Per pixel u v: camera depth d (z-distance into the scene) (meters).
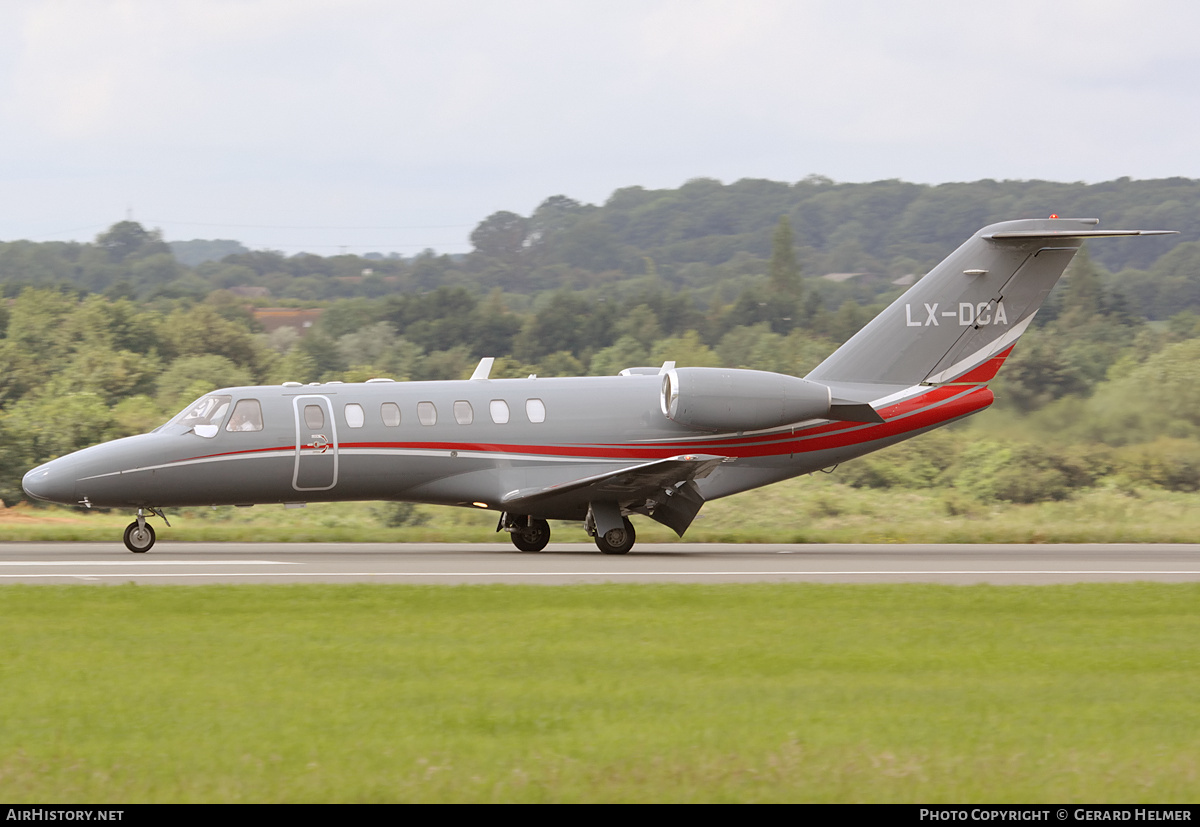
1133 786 29.78
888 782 29.84
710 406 88.50
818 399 89.88
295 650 45.66
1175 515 137.00
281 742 32.78
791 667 43.41
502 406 89.44
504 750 32.06
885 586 64.69
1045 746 32.91
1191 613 57.50
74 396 166.25
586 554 88.06
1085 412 173.38
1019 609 58.12
